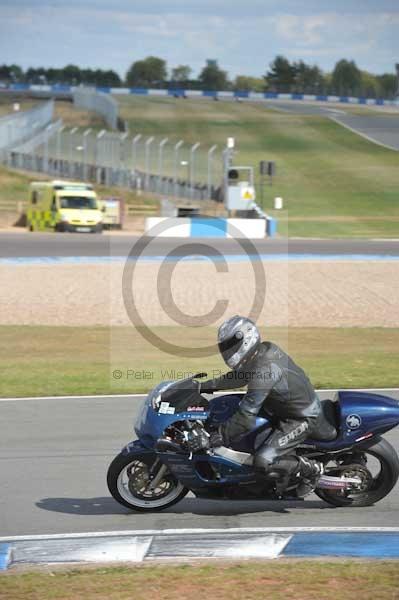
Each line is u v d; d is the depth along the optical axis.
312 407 24.62
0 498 26.62
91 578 19.86
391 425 25.20
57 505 26.08
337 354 53.88
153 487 25.31
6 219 185.25
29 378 45.88
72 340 58.53
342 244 127.56
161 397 24.72
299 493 25.05
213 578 19.78
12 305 72.50
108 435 34.00
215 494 25.00
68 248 116.50
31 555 21.84
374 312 71.44
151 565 20.97
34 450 31.86
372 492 26.09
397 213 191.88
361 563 20.89
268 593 18.80
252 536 23.28
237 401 25.19
